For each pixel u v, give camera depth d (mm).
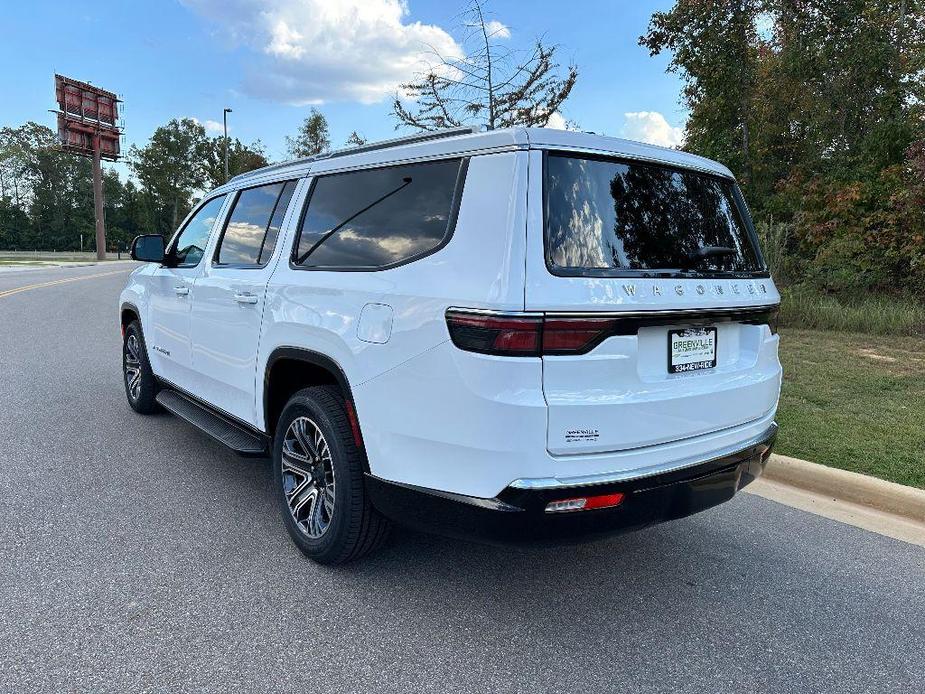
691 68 14359
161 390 5164
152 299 5117
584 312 2307
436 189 2703
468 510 2412
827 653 2621
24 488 4086
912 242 11352
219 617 2736
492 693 2318
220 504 3912
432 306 2467
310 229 3338
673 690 2365
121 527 3572
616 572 3250
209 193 4707
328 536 3059
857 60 13633
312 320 3059
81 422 5531
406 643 2600
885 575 3275
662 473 2539
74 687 2270
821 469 4352
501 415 2268
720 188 3141
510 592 3020
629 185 2682
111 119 52688
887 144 12789
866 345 8891
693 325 2707
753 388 2963
